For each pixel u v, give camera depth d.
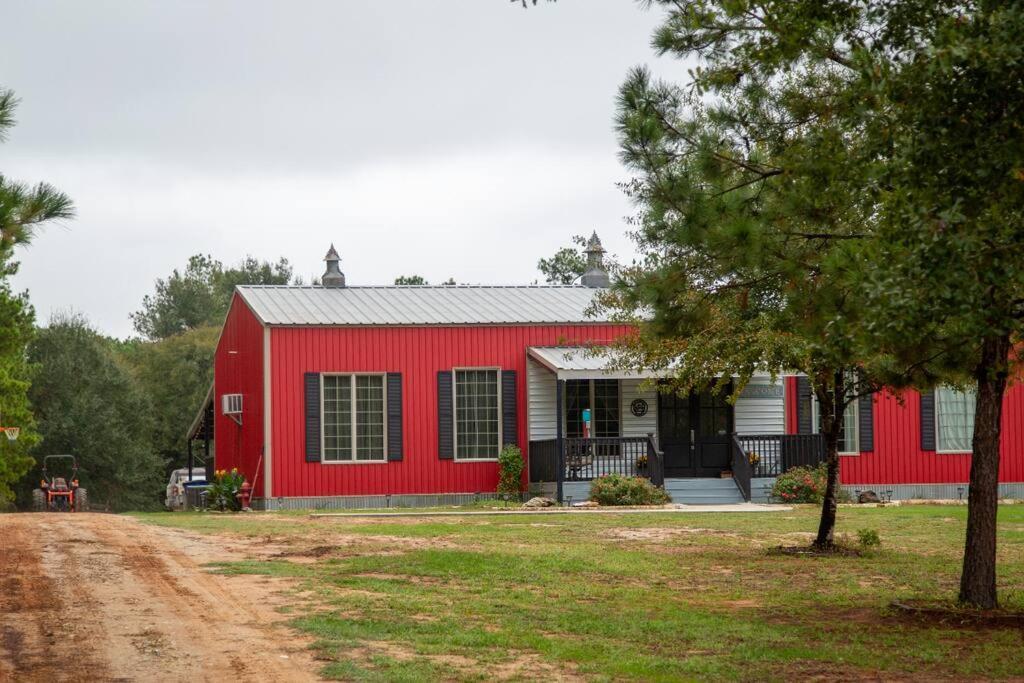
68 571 15.25
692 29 11.05
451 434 30.17
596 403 30.72
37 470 53.34
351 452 29.62
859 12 10.20
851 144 11.33
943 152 9.18
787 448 29.78
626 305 12.64
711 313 12.34
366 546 18.25
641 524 22.22
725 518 23.61
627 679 9.53
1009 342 11.86
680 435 30.80
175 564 16.05
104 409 55.38
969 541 12.62
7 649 10.40
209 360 70.94
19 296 43.44
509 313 31.39
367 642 10.77
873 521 22.92
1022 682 9.63
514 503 29.52
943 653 10.67
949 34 9.02
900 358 11.80
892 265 9.52
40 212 9.53
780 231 11.38
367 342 29.86
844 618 12.53
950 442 32.00
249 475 31.28
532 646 10.74
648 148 11.12
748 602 13.60
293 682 9.17
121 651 10.30
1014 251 9.21
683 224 11.09
